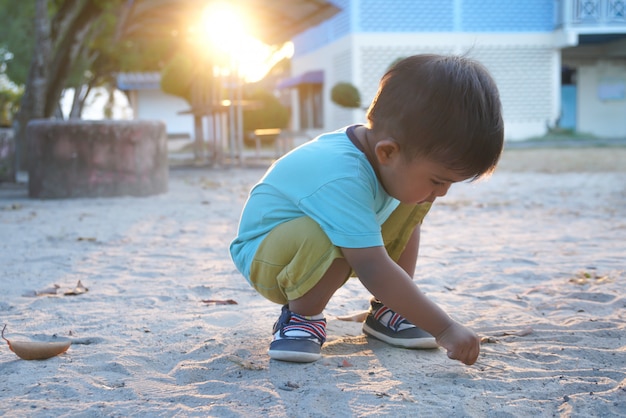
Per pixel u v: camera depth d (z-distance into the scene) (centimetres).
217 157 1387
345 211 180
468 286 314
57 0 1509
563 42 2120
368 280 181
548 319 253
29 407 169
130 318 256
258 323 247
